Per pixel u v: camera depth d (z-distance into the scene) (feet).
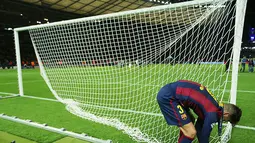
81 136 10.52
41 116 14.33
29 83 32.40
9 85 30.45
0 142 10.10
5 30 99.86
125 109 15.53
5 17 81.51
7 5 67.87
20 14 77.25
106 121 12.61
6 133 11.25
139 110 15.28
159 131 11.37
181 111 7.22
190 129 7.14
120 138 10.57
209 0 10.25
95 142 10.02
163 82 17.75
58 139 10.47
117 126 11.80
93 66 20.98
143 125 12.27
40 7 72.18
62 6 74.18
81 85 22.18
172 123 7.36
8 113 15.17
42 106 17.12
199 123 7.80
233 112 6.85
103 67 20.93
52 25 16.75
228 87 23.73
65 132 11.06
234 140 10.03
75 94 19.51
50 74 21.57
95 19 14.44
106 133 11.22
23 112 15.39
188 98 7.19
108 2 73.87
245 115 13.80
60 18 87.40
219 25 10.50
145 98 18.30
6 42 99.55
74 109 15.53
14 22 89.25
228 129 10.55
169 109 7.38
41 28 19.67
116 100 18.24
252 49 124.57
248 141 9.89
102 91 21.39
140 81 18.95
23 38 101.96
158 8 11.87
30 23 94.22
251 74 42.24
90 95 19.45
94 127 12.12
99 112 14.87
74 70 21.84
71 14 82.64
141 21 14.84
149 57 15.93
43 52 21.20
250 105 16.37
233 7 9.78
